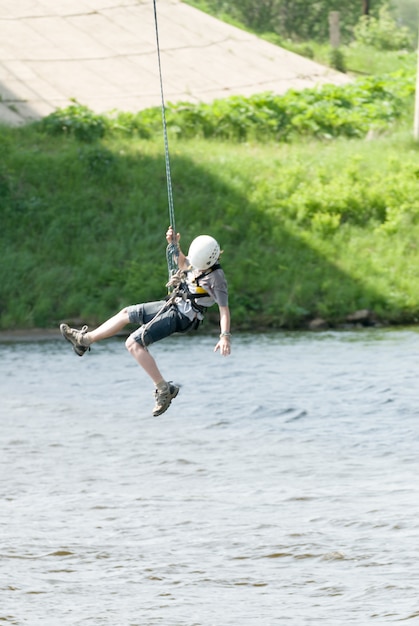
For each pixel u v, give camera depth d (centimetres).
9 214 8000
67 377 5506
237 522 3022
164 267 7588
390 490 3306
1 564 2678
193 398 4859
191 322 2862
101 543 2853
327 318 7319
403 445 3906
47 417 4519
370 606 2330
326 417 4419
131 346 2875
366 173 8756
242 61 11606
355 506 3138
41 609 2355
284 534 2889
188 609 2344
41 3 12206
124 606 2372
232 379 5309
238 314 7256
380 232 8112
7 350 6462
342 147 9350
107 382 5353
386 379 5197
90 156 8525
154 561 2698
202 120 9675
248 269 7631
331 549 2745
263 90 10906
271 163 8862
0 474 3609
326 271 7688
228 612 2322
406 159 8994
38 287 7394
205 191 8425
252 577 2559
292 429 4228
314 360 5831
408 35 14375
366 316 7344
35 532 2959
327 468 3616
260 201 8281
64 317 7244
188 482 3488
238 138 9650
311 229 8119
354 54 12762
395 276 7681
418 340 6544
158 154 8862
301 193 8400
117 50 11362
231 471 3616
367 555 2688
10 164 8419
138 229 7981
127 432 4238
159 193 8338
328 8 14562
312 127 9750
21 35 11438
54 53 11150
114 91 10500
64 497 3328
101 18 12031
